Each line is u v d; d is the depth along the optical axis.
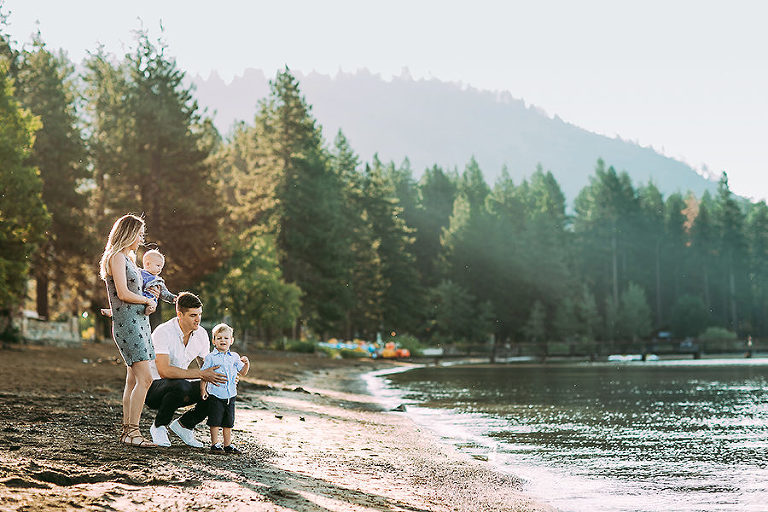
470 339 95.06
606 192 128.62
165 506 4.89
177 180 45.62
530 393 22.25
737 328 125.62
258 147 77.06
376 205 96.62
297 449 8.63
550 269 105.00
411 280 94.56
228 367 7.47
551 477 7.93
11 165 27.67
